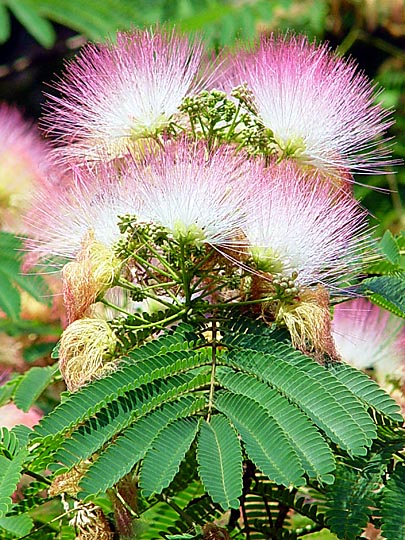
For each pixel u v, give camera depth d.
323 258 0.45
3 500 0.42
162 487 0.40
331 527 0.43
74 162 0.47
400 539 0.43
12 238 0.60
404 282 0.48
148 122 0.46
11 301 0.59
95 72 0.47
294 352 0.43
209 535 0.44
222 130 0.46
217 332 0.45
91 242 0.45
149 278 0.46
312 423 0.41
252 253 0.44
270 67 0.47
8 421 0.55
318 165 0.47
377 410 0.43
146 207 0.44
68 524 0.48
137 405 0.42
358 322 0.53
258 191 0.44
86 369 0.43
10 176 0.66
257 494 0.49
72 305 0.44
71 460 0.41
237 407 0.42
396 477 0.44
